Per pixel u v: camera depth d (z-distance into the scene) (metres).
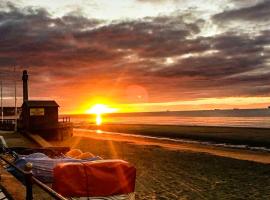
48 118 50.38
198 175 26.22
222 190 21.02
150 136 73.31
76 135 71.75
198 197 19.11
